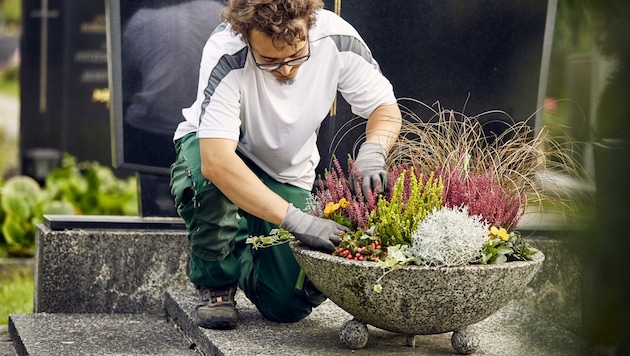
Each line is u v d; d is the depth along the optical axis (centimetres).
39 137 719
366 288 260
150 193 393
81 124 702
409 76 396
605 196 315
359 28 391
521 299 362
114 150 392
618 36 327
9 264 512
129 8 388
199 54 392
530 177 313
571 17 459
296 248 275
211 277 307
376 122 296
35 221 529
